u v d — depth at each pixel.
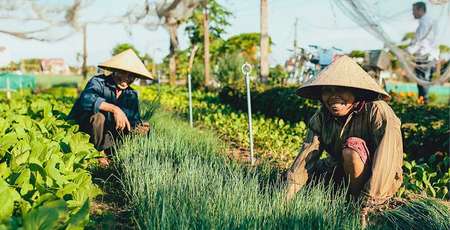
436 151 6.42
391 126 3.85
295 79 19.62
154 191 3.92
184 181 4.09
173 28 13.79
